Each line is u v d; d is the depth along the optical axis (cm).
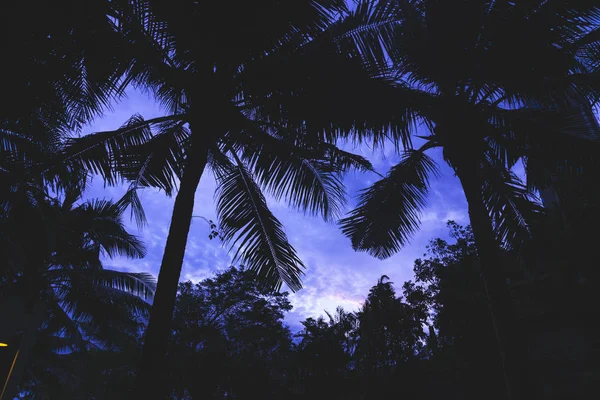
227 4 542
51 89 529
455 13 713
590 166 747
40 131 645
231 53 587
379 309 1936
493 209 912
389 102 618
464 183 739
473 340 1567
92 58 537
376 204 992
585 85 680
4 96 503
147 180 713
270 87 616
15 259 964
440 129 790
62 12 464
